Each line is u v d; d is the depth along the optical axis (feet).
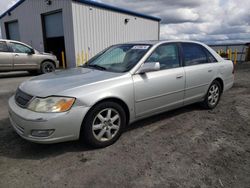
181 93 13.02
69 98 8.82
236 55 56.85
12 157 9.14
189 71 13.26
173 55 12.87
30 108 8.84
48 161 8.87
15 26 60.34
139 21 63.05
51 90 9.04
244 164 8.70
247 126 12.56
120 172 8.13
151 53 11.73
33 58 33.32
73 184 7.47
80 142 10.48
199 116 14.19
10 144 10.23
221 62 15.97
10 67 31.17
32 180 7.68
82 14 45.21
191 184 7.50
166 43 12.76
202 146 10.16
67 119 8.76
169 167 8.46
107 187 7.32
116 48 13.66
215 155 9.36
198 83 13.98
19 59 31.89
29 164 8.65
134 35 61.77
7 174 8.00
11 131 11.68
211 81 14.93
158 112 12.23
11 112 9.63
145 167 8.45
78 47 45.32
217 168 8.42
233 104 16.98
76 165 8.60
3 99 18.95
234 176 7.95
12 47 31.40
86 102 9.09
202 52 14.82
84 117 9.27
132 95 10.59
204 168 8.41
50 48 53.42
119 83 10.14
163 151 9.68
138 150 9.77
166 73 12.01
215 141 10.66
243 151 9.72
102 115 9.90
